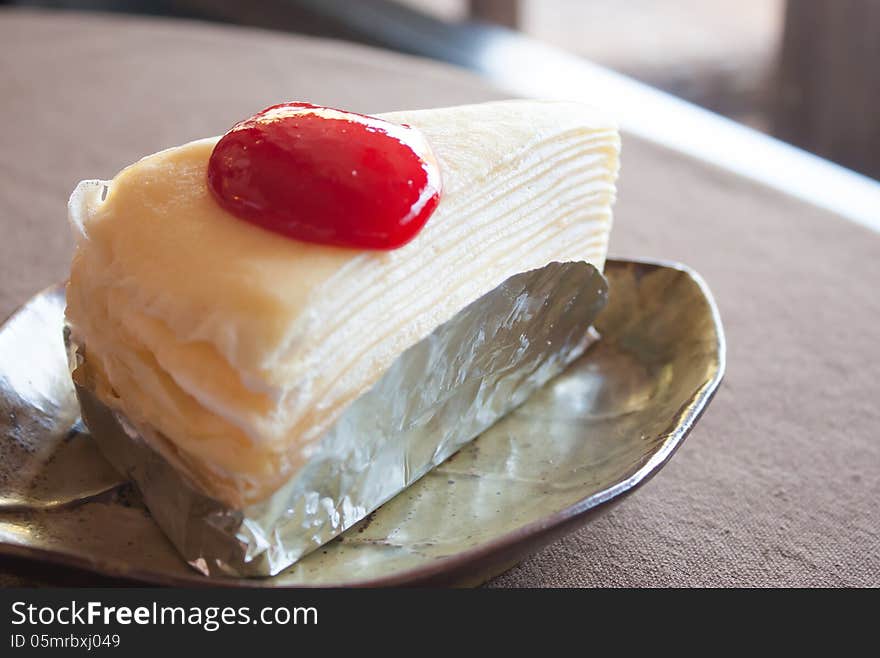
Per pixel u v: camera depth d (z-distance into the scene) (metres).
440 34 0.91
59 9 1.13
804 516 0.38
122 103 0.64
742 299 0.48
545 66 0.80
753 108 0.78
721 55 0.83
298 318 0.32
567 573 0.36
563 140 0.39
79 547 0.35
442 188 0.36
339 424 0.34
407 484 0.38
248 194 0.34
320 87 0.67
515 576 0.36
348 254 0.34
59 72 0.69
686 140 0.64
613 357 0.42
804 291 0.49
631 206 0.55
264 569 0.34
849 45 0.69
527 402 0.41
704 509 0.38
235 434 0.33
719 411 0.42
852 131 0.71
